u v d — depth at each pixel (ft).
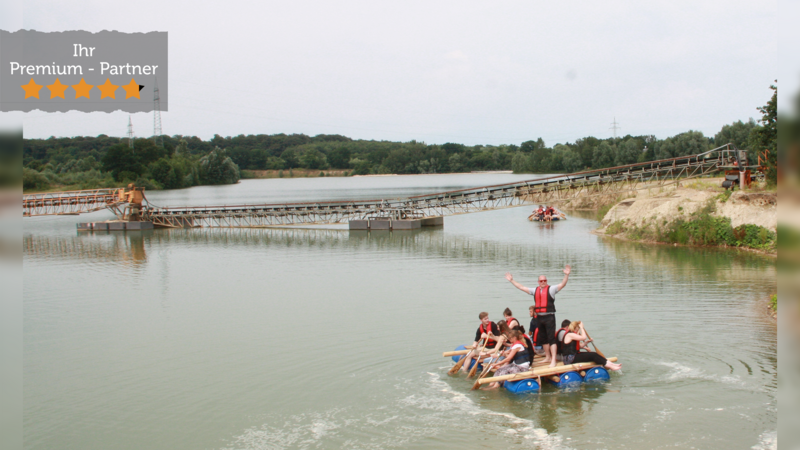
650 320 70.69
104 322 81.56
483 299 87.86
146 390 55.11
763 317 70.79
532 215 228.63
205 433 45.39
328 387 53.52
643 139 629.10
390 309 83.05
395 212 215.51
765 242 122.83
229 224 231.91
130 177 537.65
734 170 146.30
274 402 50.78
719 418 43.98
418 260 131.03
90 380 58.29
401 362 59.47
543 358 55.67
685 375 52.37
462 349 59.11
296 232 208.03
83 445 44.16
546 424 44.04
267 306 88.33
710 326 67.36
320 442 42.96
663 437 41.39
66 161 631.97
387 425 45.09
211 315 83.87
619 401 47.47
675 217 142.92
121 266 133.59
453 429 43.86
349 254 145.07
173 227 233.96
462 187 542.57
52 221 273.75
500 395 49.80
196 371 59.82
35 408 51.52
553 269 111.96
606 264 114.73
